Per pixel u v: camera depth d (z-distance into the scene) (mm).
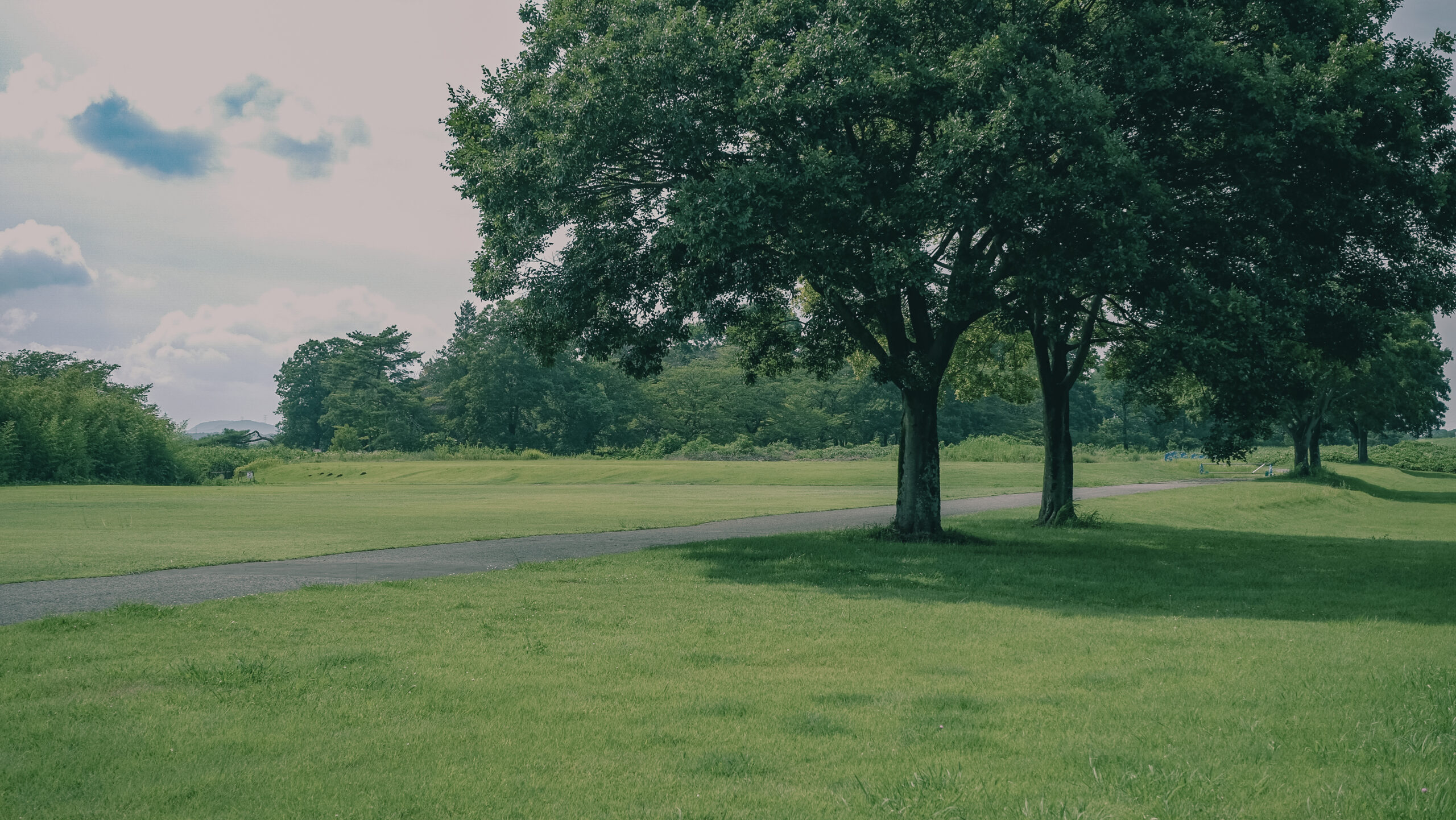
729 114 17578
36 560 17406
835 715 6430
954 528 25219
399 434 112000
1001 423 115625
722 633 10039
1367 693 6852
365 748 5711
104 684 7426
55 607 12016
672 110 17094
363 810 4664
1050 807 4500
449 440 114188
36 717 6441
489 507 36781
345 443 109125
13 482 61625
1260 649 9086
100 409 70812
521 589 13711
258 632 9953
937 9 18234
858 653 8898
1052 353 29391
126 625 10391
